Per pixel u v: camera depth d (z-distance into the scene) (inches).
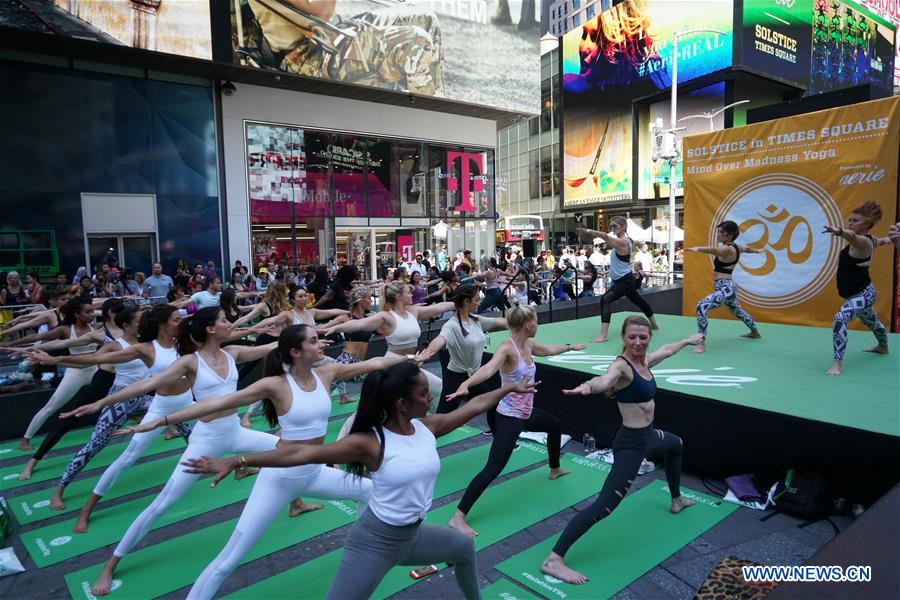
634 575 133.1
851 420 157.6
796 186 325.1
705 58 1233.4
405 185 840.3
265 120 701.3
